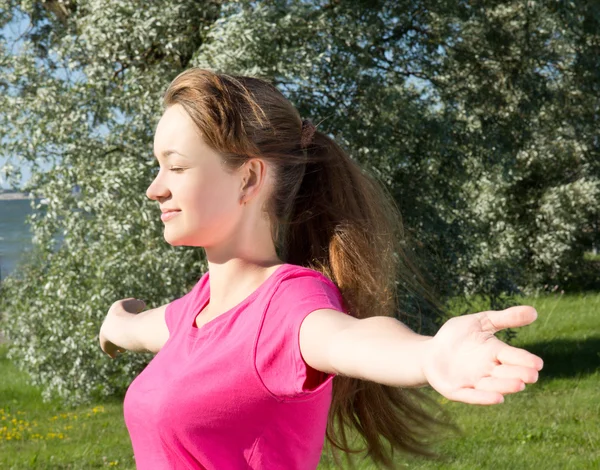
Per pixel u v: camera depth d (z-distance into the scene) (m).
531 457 6.03
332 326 1.13
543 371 10.95
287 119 1.46
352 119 8.93
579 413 7.98
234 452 1.28
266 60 8.22
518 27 10.49
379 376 0.96
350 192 1.56
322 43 8.62
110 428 8.90
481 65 10.65
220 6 8.70
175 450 1.31
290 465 1.28
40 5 9.69
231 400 1.25
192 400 1.27
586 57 11.34
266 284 1.29
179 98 1.39
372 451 1.66
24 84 8.80
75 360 9.52
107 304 8.66
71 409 10.30
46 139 8.28
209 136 1.36
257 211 1.42
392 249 1.62
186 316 1.48
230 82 1.41
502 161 10.41
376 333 1.03
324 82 8.89
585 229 19.58
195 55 8.23
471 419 7.67
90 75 8.22
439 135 9.44
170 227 1.40
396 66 10.05
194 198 1.37
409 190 9.70
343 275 1.53
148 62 8.78
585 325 14.48
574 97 12.04
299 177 1.48
